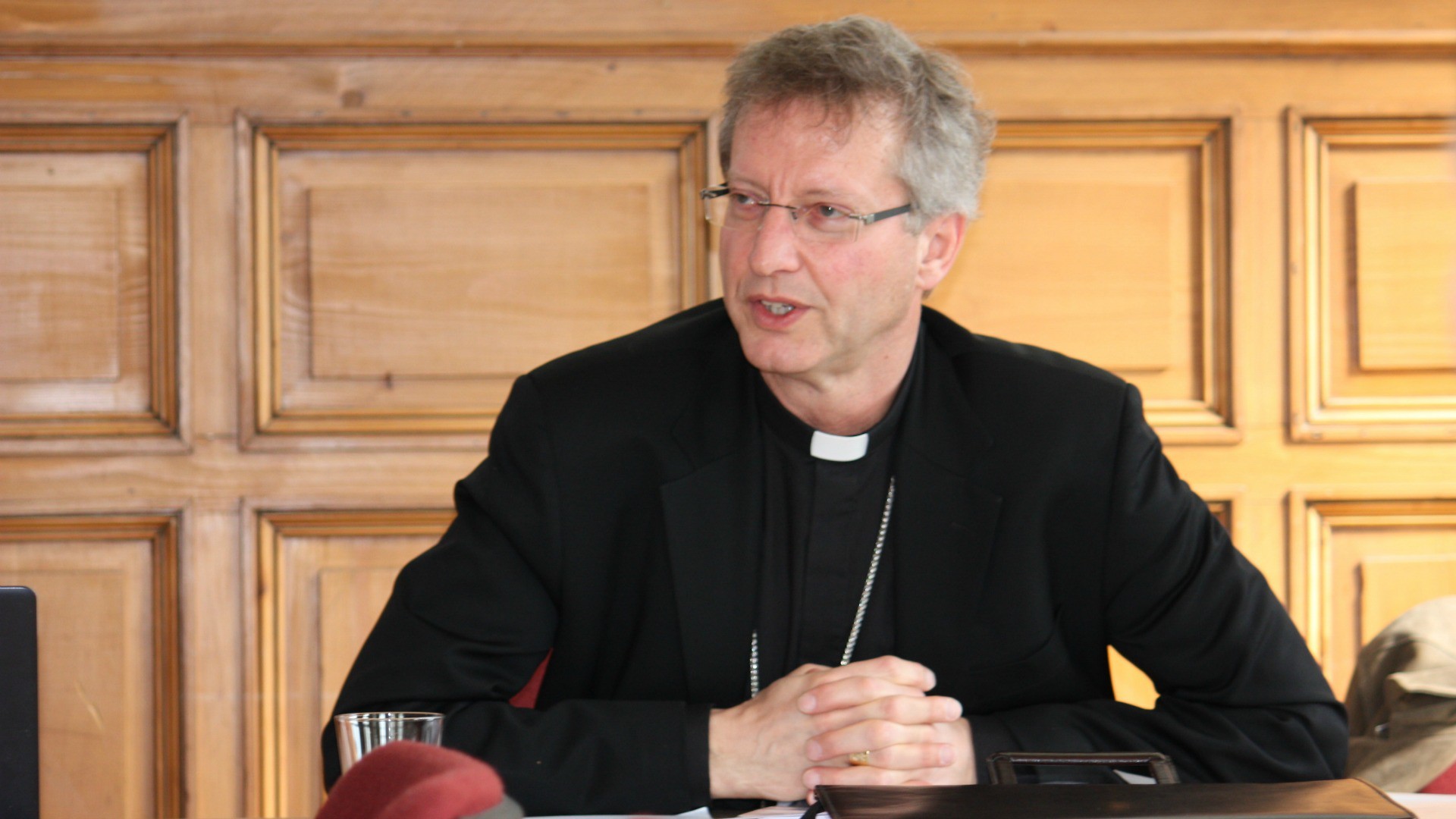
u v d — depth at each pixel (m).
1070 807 1.67
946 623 2.62
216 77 4.75
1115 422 2.71
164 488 4.77
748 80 2.38
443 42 4.79
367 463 4.85
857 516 2.67
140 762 4.79
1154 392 5.06
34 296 4.73
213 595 4.80
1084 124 4.98
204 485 4.79
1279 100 5.04
